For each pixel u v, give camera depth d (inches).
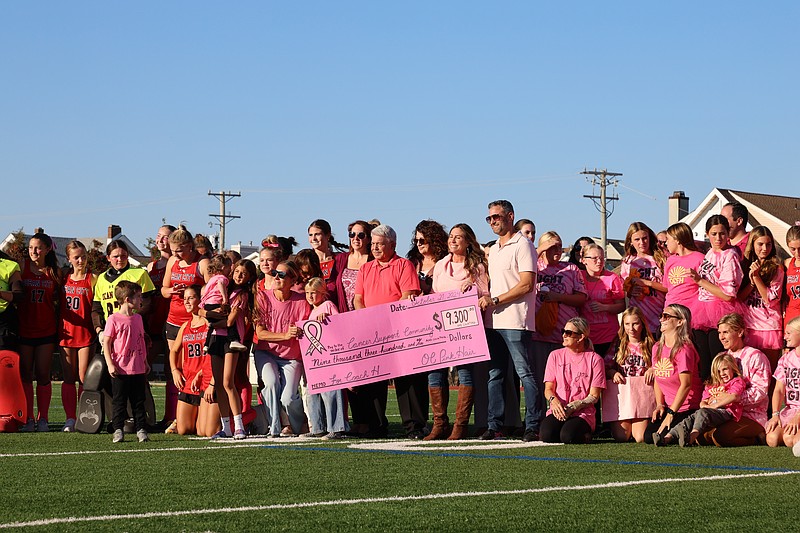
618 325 449.7
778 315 411.5
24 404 460.4
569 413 391.2
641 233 461.1
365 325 428.1
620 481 269.4
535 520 211.8
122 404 401.7
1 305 453.4
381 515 217.0
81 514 219.5
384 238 431.8
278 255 441.4
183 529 201.3
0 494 247.9
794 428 359.9
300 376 439.2
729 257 406.9
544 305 426.3
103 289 463.2
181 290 470.3
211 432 430.3
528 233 487.2
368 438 429.7
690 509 224.7
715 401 375.9
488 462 315.3
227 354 416.8
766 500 237.0
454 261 426.0
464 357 415.2
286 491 251.9
